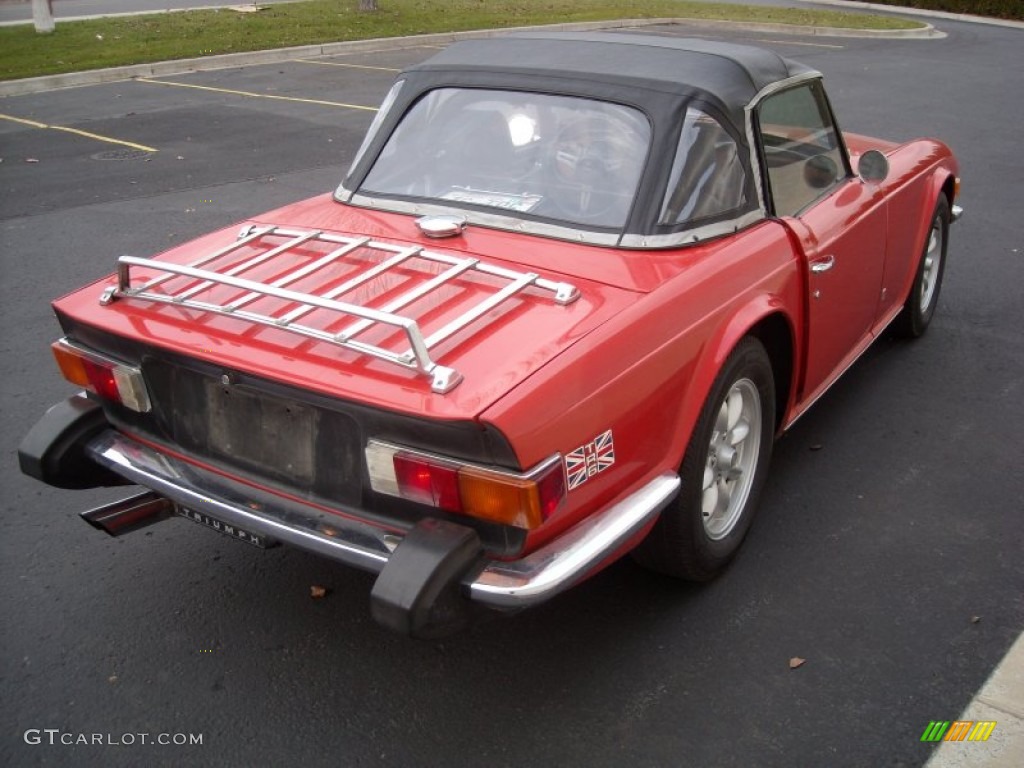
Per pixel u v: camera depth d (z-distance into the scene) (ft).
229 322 9.48
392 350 8.62
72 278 21.42
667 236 10.25
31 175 30.17
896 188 14.90
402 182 11.80
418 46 58.18
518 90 11.57
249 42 55.77
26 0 86.28
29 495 13.37
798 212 12.26
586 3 77.05
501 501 7.91
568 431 8.32
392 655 10.30
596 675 9.94
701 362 9.82
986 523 12.39
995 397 15.78
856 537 12.12
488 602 8.07
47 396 16.19
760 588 11.21
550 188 10.86
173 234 24.13
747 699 9.58
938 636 10.37
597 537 8.67
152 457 10.07
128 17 66.28
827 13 75.36
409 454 8.16
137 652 10.37
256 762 8.98
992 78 47.70
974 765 8.74
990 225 24.84
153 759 9.00
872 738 9.07
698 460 10.11
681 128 10.66
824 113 13.57
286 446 9.11
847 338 13.98
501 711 9.52
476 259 10.02
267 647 10.43
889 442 14.40
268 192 27.63
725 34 64.54
